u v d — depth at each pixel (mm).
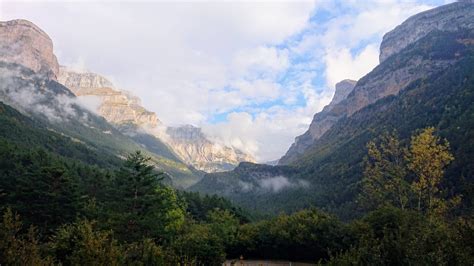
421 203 41875
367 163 46250
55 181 40812
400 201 40000
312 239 40562
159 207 43750
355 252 13477
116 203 42156
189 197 91812
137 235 37469
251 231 45312
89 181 64250
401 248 12516
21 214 38156
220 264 27875
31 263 12984
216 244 28797
